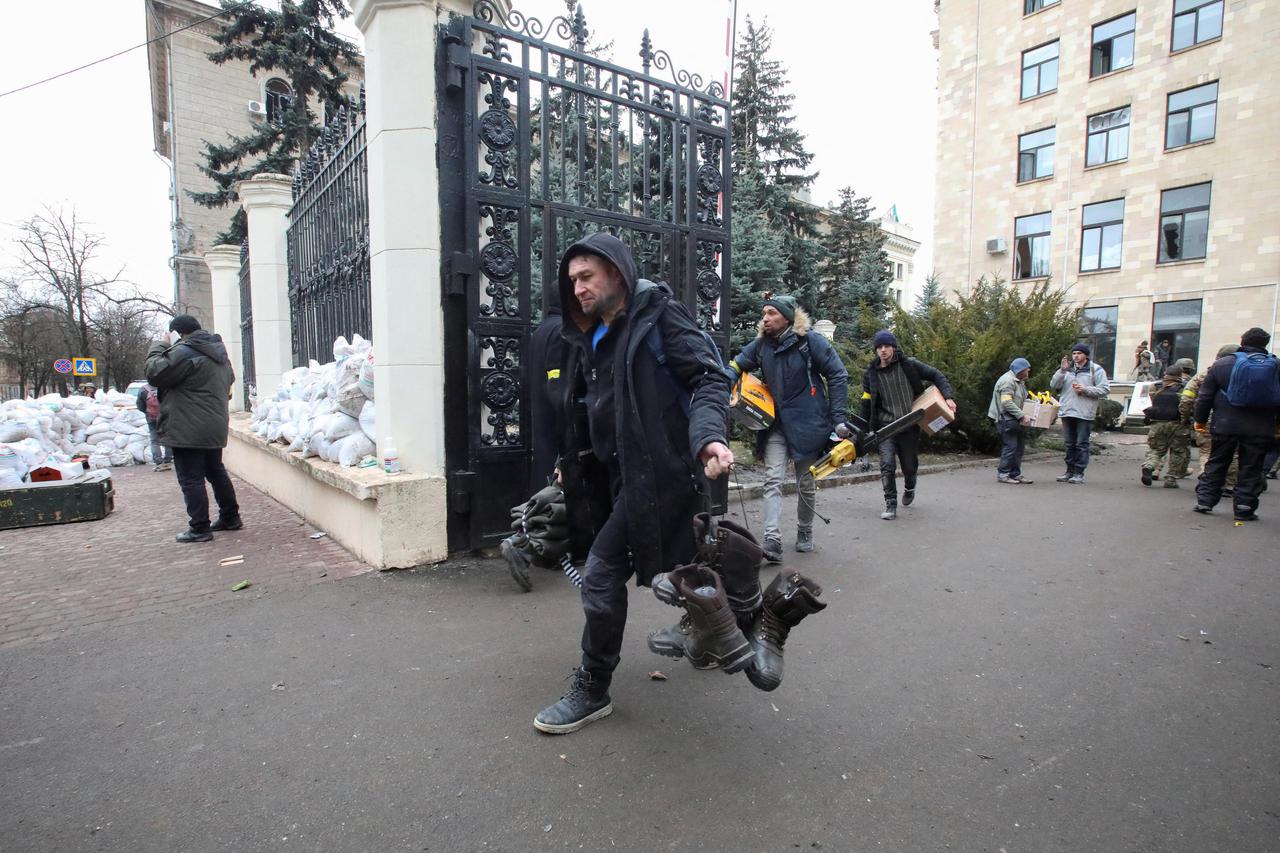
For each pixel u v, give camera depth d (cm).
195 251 2803
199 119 2780
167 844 192
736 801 211
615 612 249
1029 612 380
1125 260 2298
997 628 356
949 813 204
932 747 242
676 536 239
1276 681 295
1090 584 431
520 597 396
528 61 468
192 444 529
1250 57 2022
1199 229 2148
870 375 643
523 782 221
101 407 1195
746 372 507
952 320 1210
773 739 247
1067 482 875
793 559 492
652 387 237
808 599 229
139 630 352
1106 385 857
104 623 363
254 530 580
